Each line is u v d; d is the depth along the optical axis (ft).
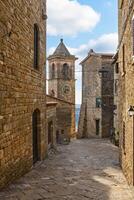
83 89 121.60
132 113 26.86
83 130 116.26
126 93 33.45
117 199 22.38
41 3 43.09
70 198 22.30
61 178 30.50
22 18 30.22
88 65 117.60
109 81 111.55
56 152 59.00
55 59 122.93
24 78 31.45
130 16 28.78
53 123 60.70
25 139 31.73
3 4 23.20
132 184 27.43
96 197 22.86
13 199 21.20
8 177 25.16
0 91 22.91
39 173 32.91
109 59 111.04
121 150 39.68
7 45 24.71
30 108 34.60
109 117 111.75
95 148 74.13
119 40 43.70
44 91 45.85
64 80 123.44
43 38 45.21
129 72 30.42
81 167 39.75
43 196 22.50
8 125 25.07
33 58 36.83
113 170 38.32
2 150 23.32
